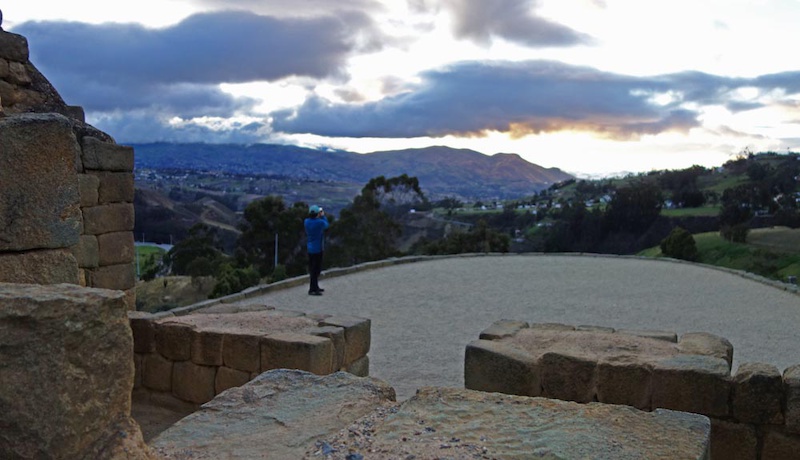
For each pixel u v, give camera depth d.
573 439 3.19
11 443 2.24
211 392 7.01
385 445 3.19
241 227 48.62
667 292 17.86
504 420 3.47
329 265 46.59
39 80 9.21
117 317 2.53
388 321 13.22
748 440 5.18
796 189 75.88
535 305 15.52
